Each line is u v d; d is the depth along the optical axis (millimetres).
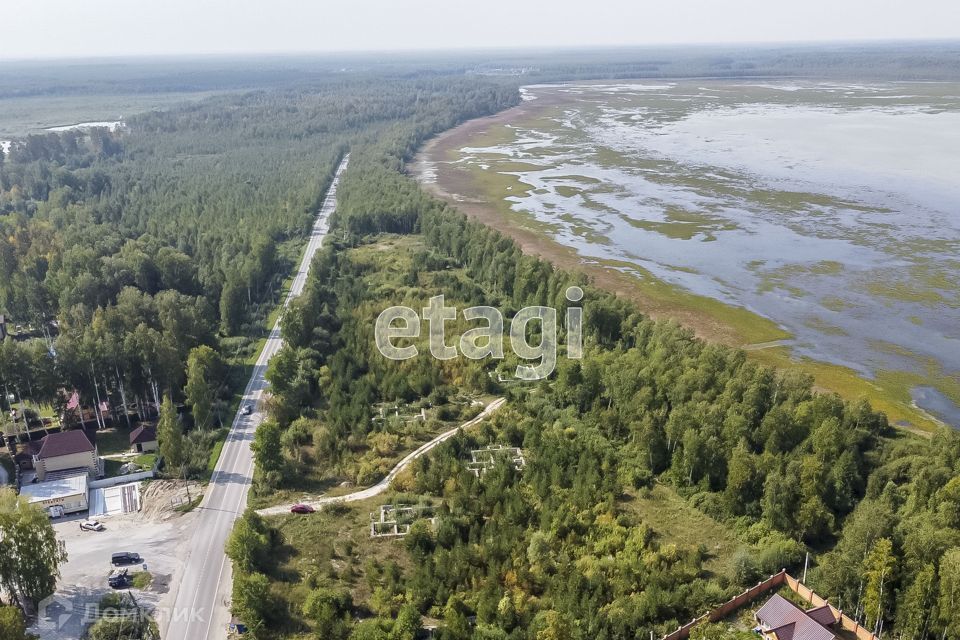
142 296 160875
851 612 81500
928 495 95000
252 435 125812
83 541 97188
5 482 110312
